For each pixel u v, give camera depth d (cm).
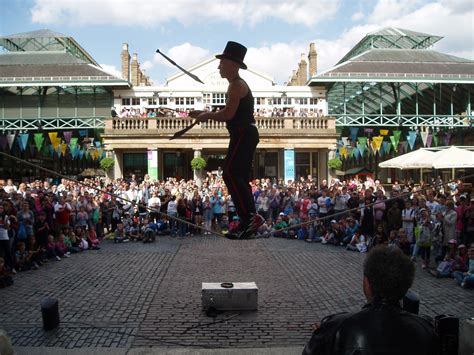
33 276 1204
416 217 1341
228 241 1839
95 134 3203
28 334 769
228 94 372
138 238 1853
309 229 1828
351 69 3259
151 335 769
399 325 216
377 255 237
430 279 1159
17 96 3200
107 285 1109
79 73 3198
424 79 3088
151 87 3275
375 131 3238
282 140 2839
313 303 955
